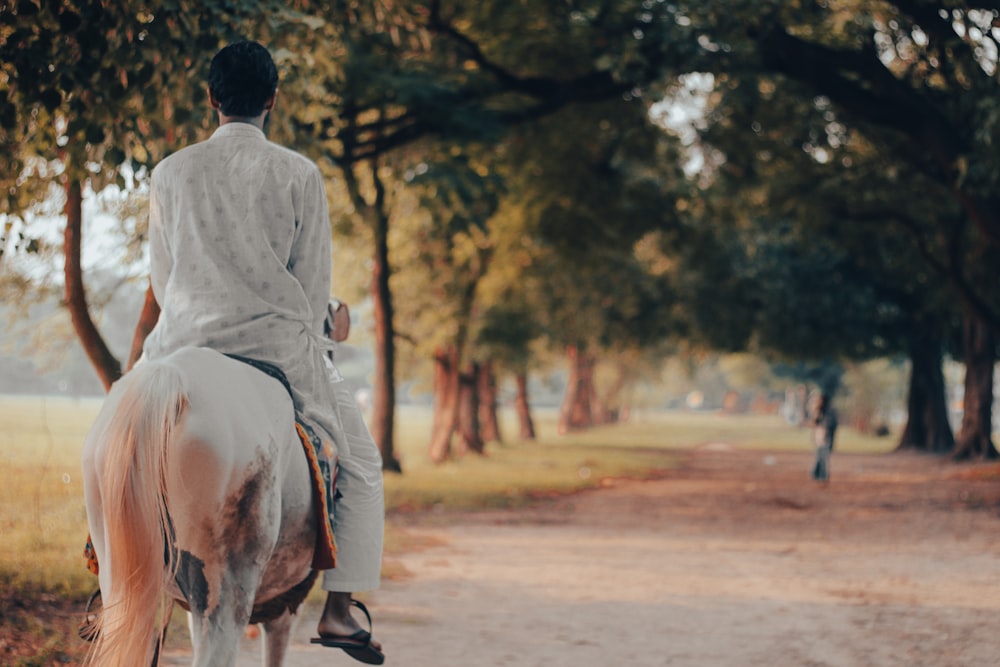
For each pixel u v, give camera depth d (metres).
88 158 7.79
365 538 4.27
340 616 4.38
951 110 16.45
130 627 3.20
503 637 7.89
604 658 7.24
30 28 6.73
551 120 20.39
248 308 3.87
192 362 3.58
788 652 7.44
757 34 15.26
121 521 3.24
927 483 25.50
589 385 68.50
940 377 42.91
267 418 3.65
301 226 4.00
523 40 17.34
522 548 13.31
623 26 15.95
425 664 6.96
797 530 15.82
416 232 28.05
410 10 11.38
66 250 8.70
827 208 26.78
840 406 79.50
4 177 7.82
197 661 3.38
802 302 38.81
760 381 95.81
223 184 3.94
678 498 21.73
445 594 9.74
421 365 39.97
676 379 128.12
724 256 38.12
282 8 7.78
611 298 37.84
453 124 15.94
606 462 34.81
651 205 24.42
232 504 3.44
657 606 9.31
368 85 14.96
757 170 24.78
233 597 3.45
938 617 8.75
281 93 8.86
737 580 10.84
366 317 31.91
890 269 38.34
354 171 19.06
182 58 7.29
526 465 31.91
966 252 27.59
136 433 3.28
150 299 7.46
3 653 5.92
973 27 14.05
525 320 33.59
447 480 23.88
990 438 32.84
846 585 10.52
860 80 19.62
